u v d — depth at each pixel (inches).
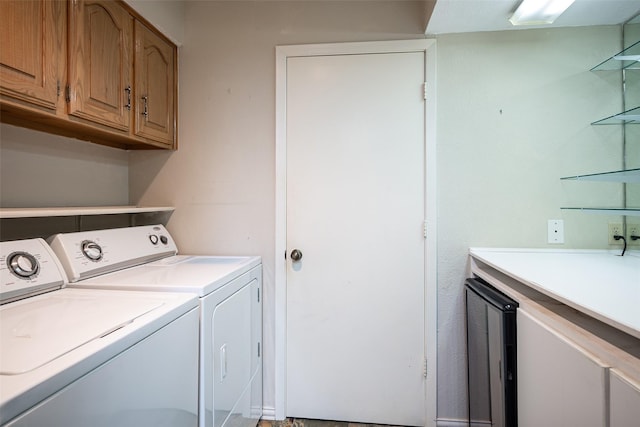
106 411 25.9
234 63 67.7
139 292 41.4
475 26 60.2
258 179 67.6
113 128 52.0
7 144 47.2
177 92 68.9
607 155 59.2
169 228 69.7
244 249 68.0
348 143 64.7
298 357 65.9
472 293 56.2
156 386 32.2
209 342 43.1
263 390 66.8
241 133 67.9
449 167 63.0
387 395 64.0
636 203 57.1
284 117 66.0
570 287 35.5
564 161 60.5
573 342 31.1
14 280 37.3
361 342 64.6
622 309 27.9
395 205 63.9
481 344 51.9
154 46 61.6
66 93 43.4
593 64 59.6
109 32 50.4
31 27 38.4
